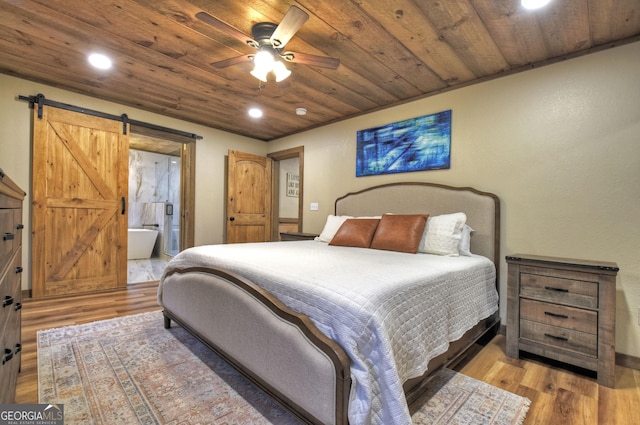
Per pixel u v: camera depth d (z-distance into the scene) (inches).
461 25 81.2
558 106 94.4
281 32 74.4
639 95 81.7
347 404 43.6
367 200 142.2
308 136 182.5
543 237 96.7
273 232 210.8
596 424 57.1
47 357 77.8
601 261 83.0
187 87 126.8
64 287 133.3
